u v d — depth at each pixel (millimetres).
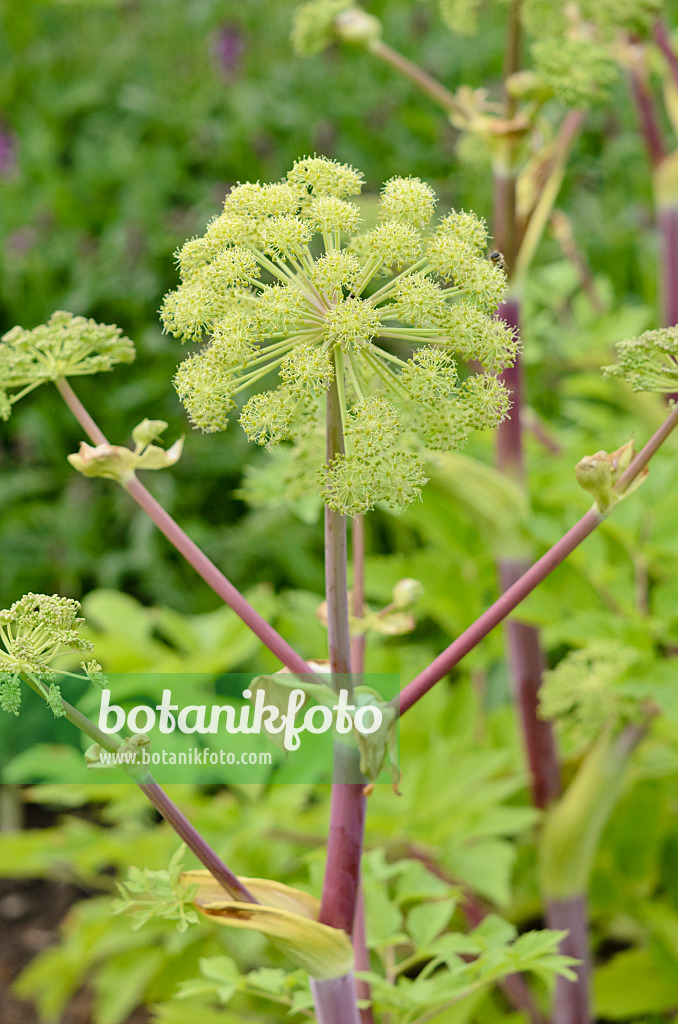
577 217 3307
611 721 1359
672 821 1811
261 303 974
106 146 3785
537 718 1532
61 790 1688
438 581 1698
